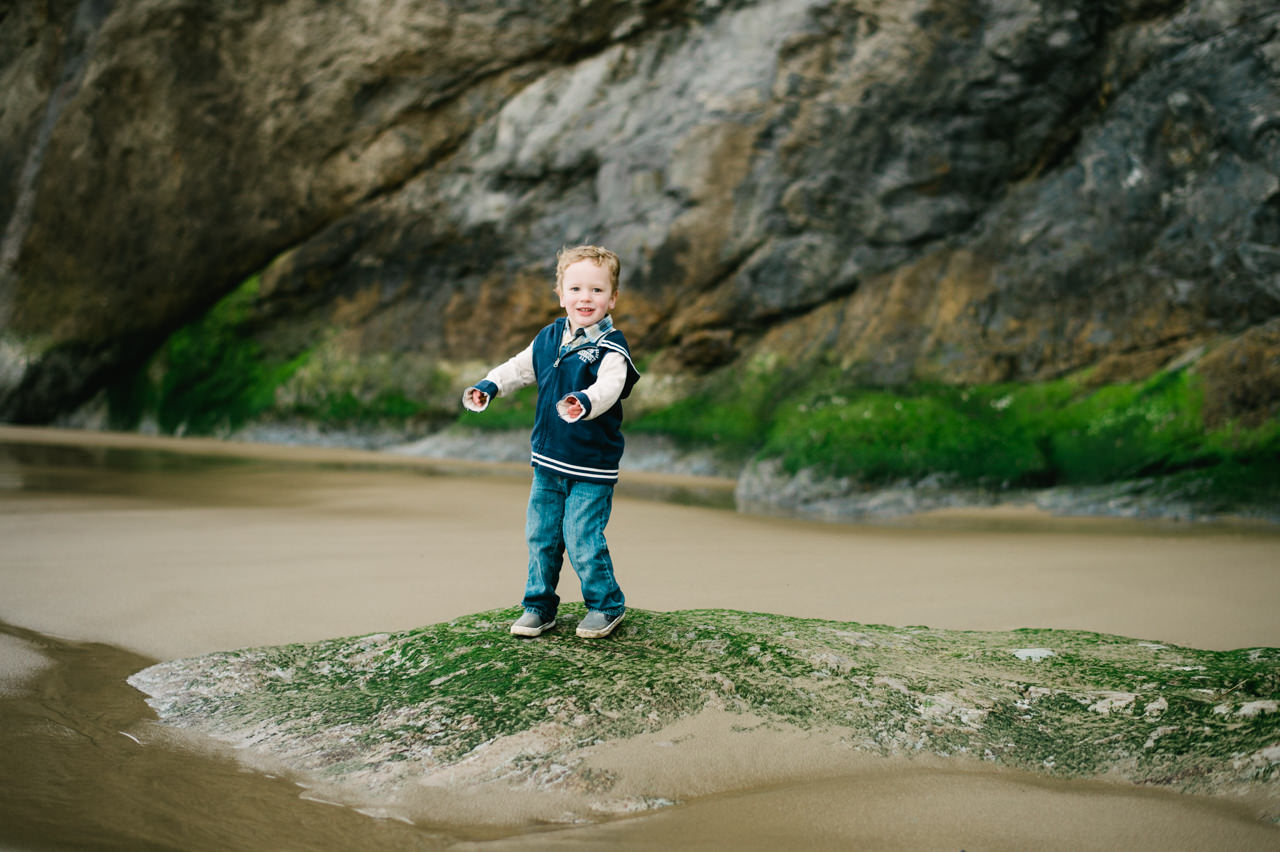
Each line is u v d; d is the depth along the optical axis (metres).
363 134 13.01
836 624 3.28
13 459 9.43
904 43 10.27
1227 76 8.91
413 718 2.52
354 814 2.09
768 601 4.12
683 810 2.08
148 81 13.38
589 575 2.97
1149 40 9.42
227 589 4.09
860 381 10.30
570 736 2.38
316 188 13.40
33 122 14.91
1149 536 6.27
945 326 10.22
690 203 11.42
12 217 14.97
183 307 14.32
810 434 8.96
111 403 14.79
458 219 12.88
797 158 10.91
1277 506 7.21
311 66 12.86
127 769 2.28
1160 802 2.06
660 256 11.61
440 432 12.49
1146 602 4.08
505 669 2.74
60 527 5.51
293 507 6.78
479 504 7.20
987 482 8.30
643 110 11.75
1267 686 2.47
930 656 2.89
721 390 11.31
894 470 8.48
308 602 3.91
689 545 5.62
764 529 6.44
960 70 10.14
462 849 1.91
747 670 2.71
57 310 14.50
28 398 14.57
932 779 2.19
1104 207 9.70
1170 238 9.30
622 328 11.95
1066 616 3.84
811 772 2.25
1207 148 9.10
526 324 12.67
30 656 3.12
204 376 14.19
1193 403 8.23
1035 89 9.99
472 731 2.43
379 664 2.94
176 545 5.09
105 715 2.64
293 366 13.68
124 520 5.86
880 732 2.40
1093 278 9.66
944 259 10.50
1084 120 10.02
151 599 3.88
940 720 2.45
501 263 12.78
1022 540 6.08
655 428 11.23
